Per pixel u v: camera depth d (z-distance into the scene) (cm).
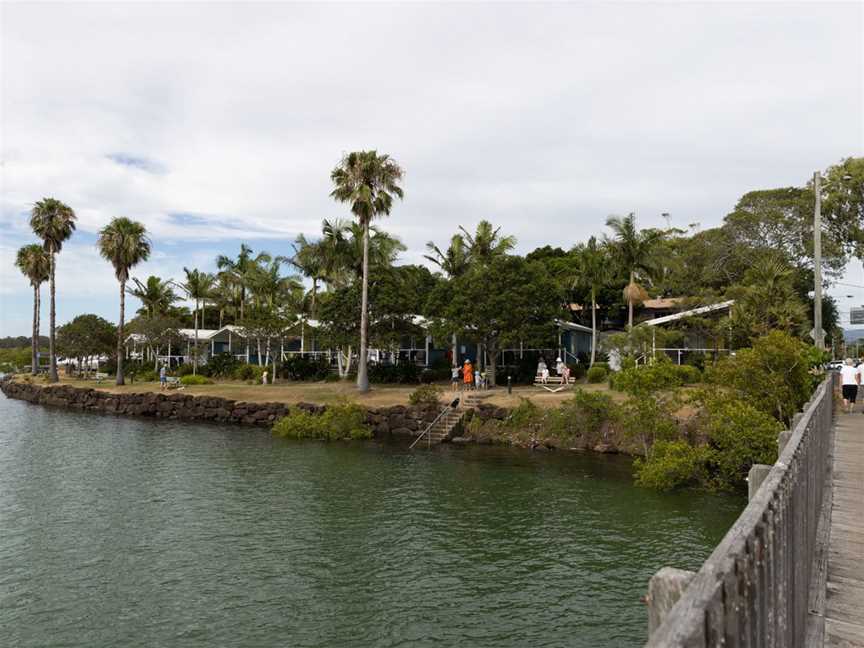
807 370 2334
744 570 238
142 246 6141
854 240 5334
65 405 5697
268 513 1947
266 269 6812
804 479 529
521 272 4325
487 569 1465
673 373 2530
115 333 7575
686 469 2156
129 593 1352
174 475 2512
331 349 5944
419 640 1139
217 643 1138
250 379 5856
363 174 4272
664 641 157
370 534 1731
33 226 6781
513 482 2322
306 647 1118
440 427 3425
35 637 1165
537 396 3644
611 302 5725
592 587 1352
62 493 2227
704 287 5647
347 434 3488
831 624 507
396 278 5103
